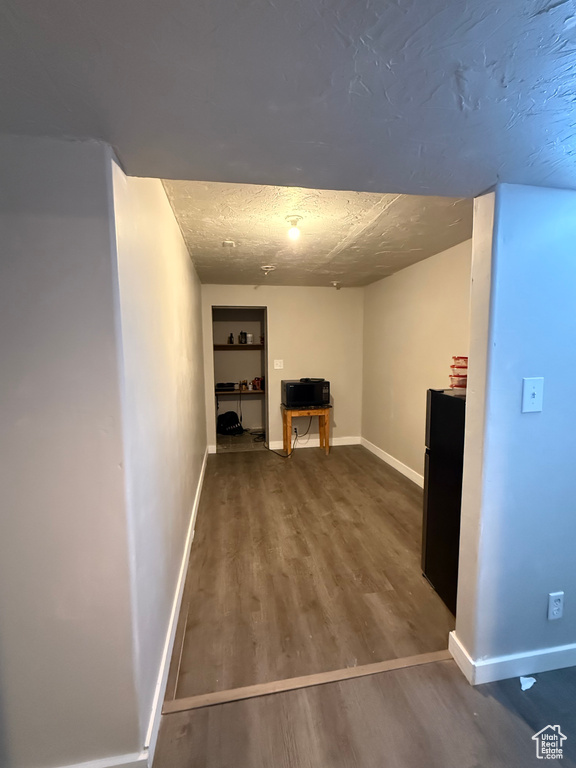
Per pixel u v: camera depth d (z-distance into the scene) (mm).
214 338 5316
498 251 1170
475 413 1278
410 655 1470
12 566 948
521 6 549
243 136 872
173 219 1857
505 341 1212
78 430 938
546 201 1191
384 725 1194
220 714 1230
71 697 1007
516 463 1277
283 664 1427
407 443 3496
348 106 767
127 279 1007
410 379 3387
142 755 1052
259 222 2014
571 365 1274
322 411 4223
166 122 806
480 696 1298
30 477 933
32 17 538
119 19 546
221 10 539
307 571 2035
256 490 3203
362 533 2451
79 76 666
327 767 1074
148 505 1191
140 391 1122
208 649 1503
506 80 698
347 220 1992
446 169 1054
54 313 902
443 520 1767
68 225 885
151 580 1209
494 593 1326
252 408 5516
